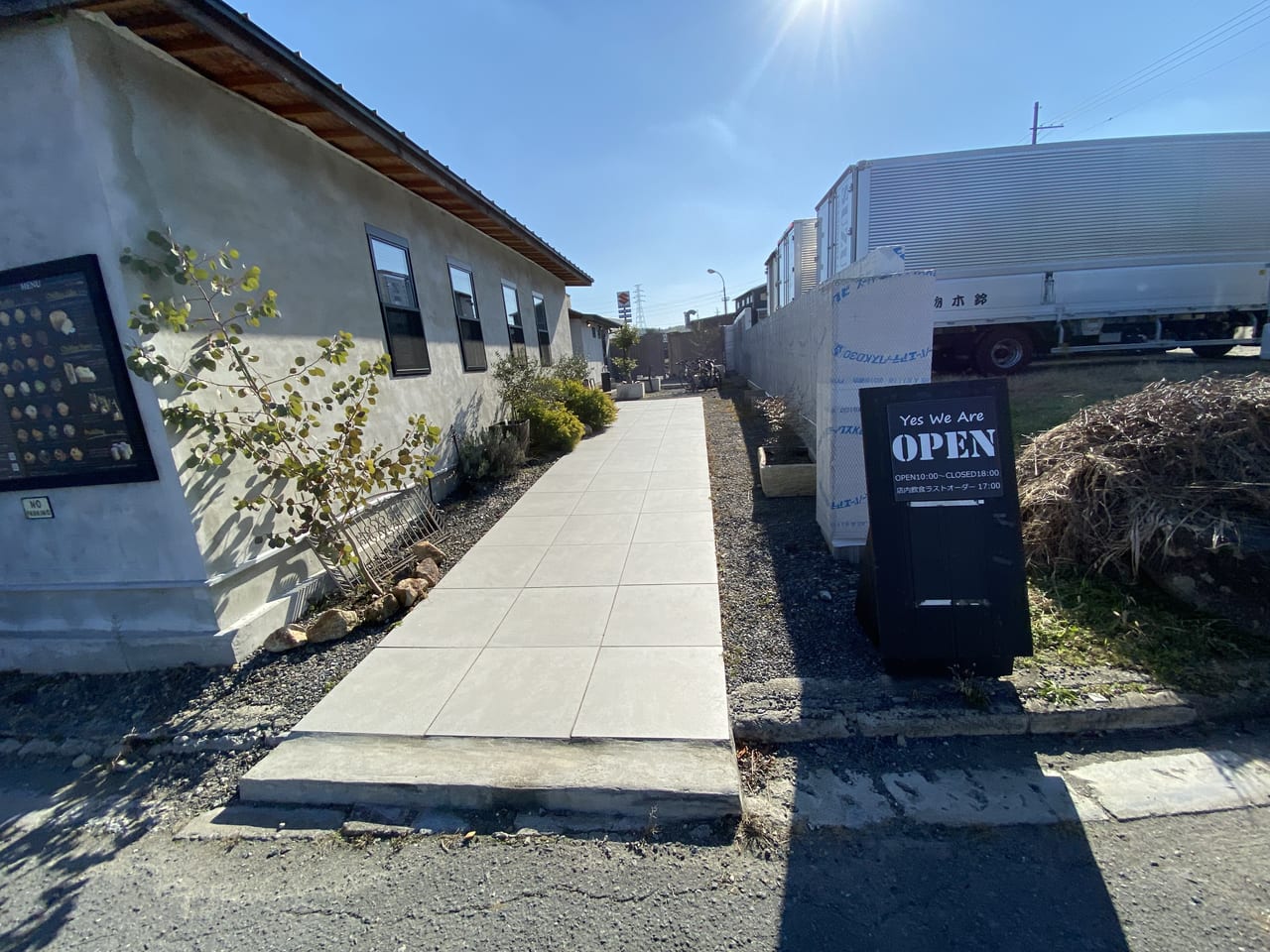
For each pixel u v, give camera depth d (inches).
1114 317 377.1
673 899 76.5
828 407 165.2
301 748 108.3
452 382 287.0
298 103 162.4
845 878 77.5
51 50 115.8
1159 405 146.4
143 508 136.5
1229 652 109.2
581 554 189.6
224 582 143.0
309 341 182.7
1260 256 366.9
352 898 81.0
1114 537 134.0
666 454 325.7
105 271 123.0
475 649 137.1
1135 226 360.2
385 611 157.3
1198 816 82.2
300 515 158.1
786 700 109.4
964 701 105.1
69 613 146.6
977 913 70.9
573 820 91.6
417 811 96.7
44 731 126.6
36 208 123.6
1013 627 106.9
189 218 140.1
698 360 924.0
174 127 136.6
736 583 159.9
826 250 419.8
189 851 92.9
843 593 147.5
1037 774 92.5
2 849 96.7
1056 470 154.9
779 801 91.0
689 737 101.4
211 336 142.7
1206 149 352.2
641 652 130.2
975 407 108.3
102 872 90.0
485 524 228.8
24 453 137.9
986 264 365.4
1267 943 64.7
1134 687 103.6
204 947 75.5
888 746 100.3
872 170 357.7
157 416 129.6
